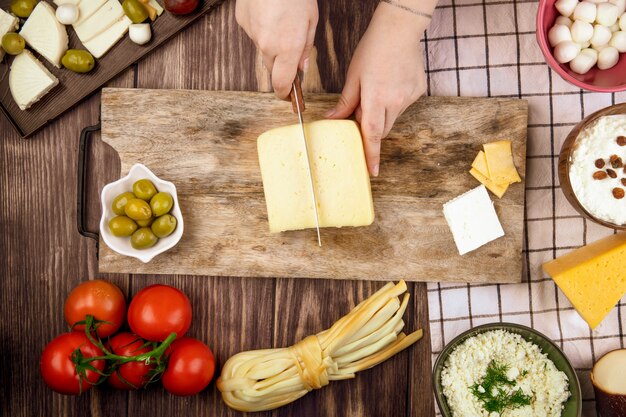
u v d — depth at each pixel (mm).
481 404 854
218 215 877
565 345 889
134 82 895
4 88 892
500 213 879
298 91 795
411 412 887
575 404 835
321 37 892
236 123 877
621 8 827
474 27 890
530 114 891
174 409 890
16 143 901
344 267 877
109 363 856
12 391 894
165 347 812
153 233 843
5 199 901
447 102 876
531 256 892
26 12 877
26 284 898
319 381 869
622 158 831
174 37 893
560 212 892
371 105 793
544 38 836
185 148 877
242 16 770
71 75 888
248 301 890
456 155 877
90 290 849
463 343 862
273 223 843
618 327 887
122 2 877
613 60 837
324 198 839
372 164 839
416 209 877
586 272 848
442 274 877
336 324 871
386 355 877
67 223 899
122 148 878
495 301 889
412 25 782
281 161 837
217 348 890
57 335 898
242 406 874
